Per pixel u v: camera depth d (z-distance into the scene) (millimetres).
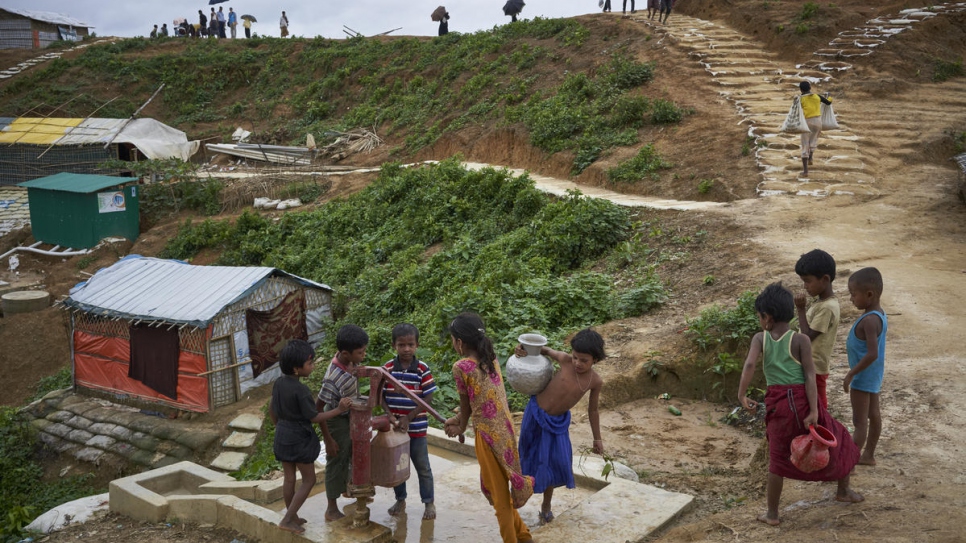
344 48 44344
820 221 14758
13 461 14781
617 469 6902
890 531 4816
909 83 23125
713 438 8000
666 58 26578
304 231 25562
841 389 7793
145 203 30328
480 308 12289
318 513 6285
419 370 5871
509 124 27562
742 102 22422
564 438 5492
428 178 24234
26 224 31391
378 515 6215
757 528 5211
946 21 25766
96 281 17266
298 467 5840
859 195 16406
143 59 47250
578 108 25297
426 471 6027
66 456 14742
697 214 16297
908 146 18969
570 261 16250
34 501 13617
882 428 6742
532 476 5367
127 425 15055
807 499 5602
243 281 15875
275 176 31266
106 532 7016
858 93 22531
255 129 40438
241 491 7145
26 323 23906
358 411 5559
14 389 22109
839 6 27688
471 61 35406
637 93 25047
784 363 5062
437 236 21672
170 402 15438
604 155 22312
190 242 27078
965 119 20312
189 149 35188
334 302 19109
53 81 46125
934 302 10008
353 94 39719
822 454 4863
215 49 47781
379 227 23953
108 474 14039
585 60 30000
